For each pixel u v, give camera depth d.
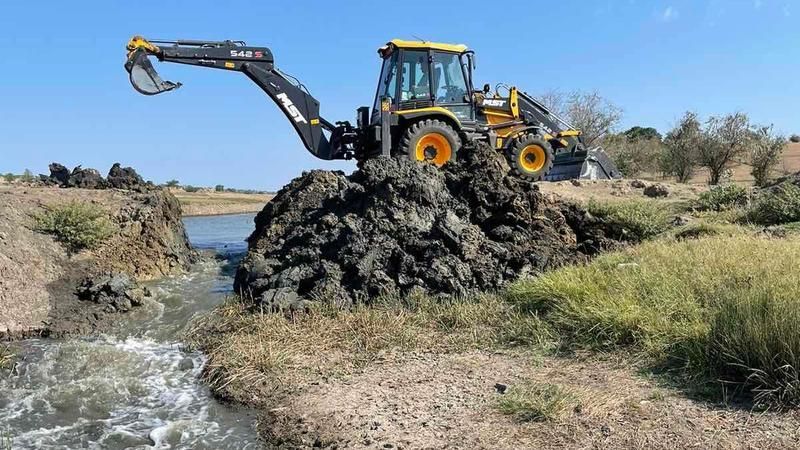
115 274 9.71
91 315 8.65
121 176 13.62
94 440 5.28
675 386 5.22
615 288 7.15
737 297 5.79
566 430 4.60
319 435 4.91
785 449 4.12
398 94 12.78
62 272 9.66
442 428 4.81
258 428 5.25
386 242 8.85
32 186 13.41
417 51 12.93
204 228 22.52
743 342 5.16
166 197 13.31
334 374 6.12
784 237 9.63
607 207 11.23
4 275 8.74
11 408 5.94
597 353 6.07
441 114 12.72
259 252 10.70
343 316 7.66
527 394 5.23
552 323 6.85
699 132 23.86
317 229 9.84
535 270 8.67
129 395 6.22
